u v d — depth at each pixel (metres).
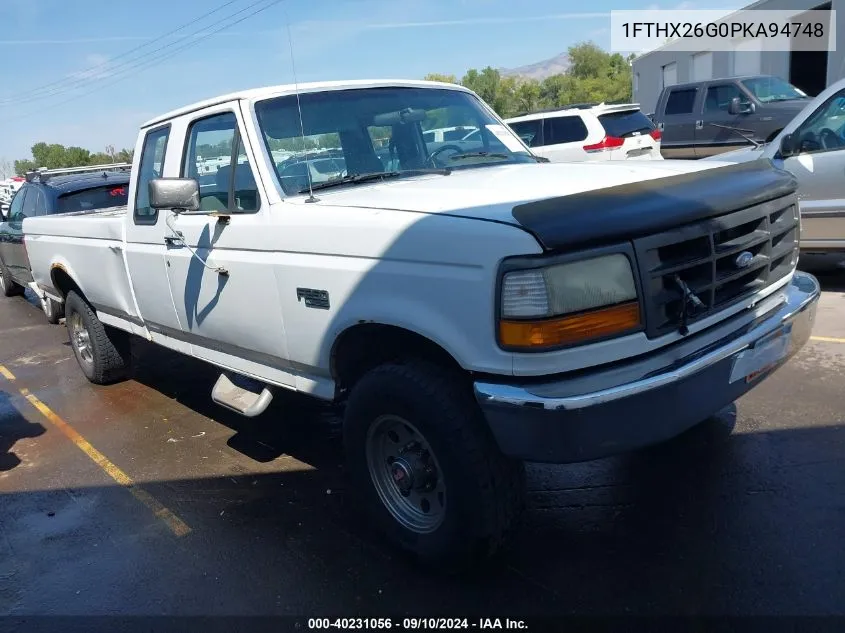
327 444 4.73
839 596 2.81
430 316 2.77
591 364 2.56
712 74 24.50
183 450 4.81
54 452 5.00
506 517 2.89
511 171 3.69
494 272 2.54
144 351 7.36
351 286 3.06
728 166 3.28
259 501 4.03
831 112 6.64
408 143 4.16
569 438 2.51
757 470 3.79
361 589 3.16
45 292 6.90
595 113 12.52
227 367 4.23
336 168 3.86
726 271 2.95
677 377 2.61
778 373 5.03
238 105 3.78
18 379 6.91
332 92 4.05
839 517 3.31
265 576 3.32
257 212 3.60
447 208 2.83
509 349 2.54
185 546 3.63
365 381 3.10
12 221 9.88
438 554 3.05
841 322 6.03
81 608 3.21
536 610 2.92
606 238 2.53
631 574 3.07
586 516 3.55
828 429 4.14
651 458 4.04
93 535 3.84
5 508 4.23
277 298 3.49
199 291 4.08
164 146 4.47
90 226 5.35
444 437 2.82
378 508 3.31
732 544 3.20
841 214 6.57
